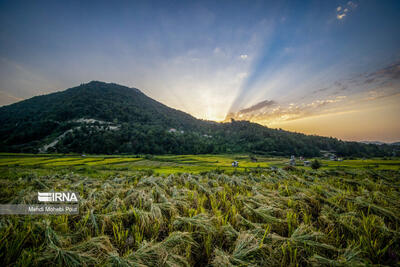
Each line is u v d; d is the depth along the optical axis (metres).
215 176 10.59
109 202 4.93
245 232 3.12
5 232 2.86
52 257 2.45
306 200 4.85
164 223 3.73
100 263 2.43
